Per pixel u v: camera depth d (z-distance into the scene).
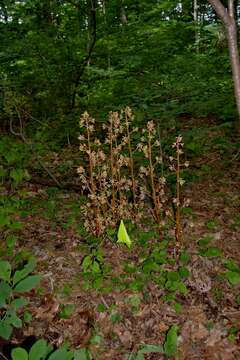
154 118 5.16
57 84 6.11
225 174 5.25
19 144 5.09
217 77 5.95
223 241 3.73
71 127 6.18
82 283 3.27
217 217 4.15
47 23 6.12
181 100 5.46
